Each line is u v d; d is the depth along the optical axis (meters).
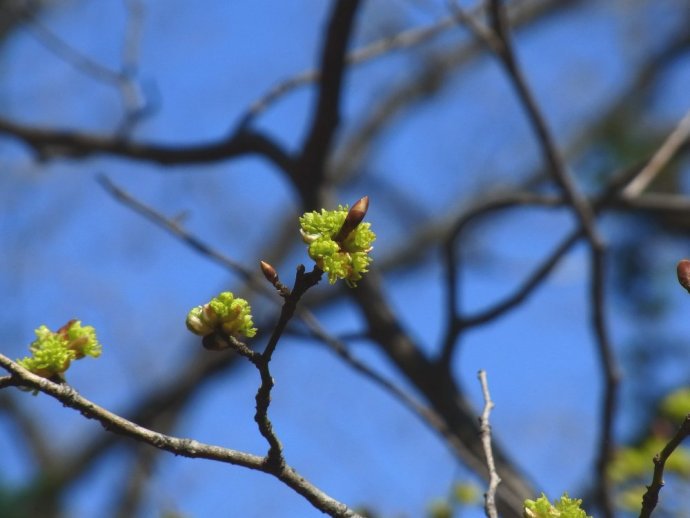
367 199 3.84
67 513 16.27
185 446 4.22
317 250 3.79
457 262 9.73
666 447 4.17
